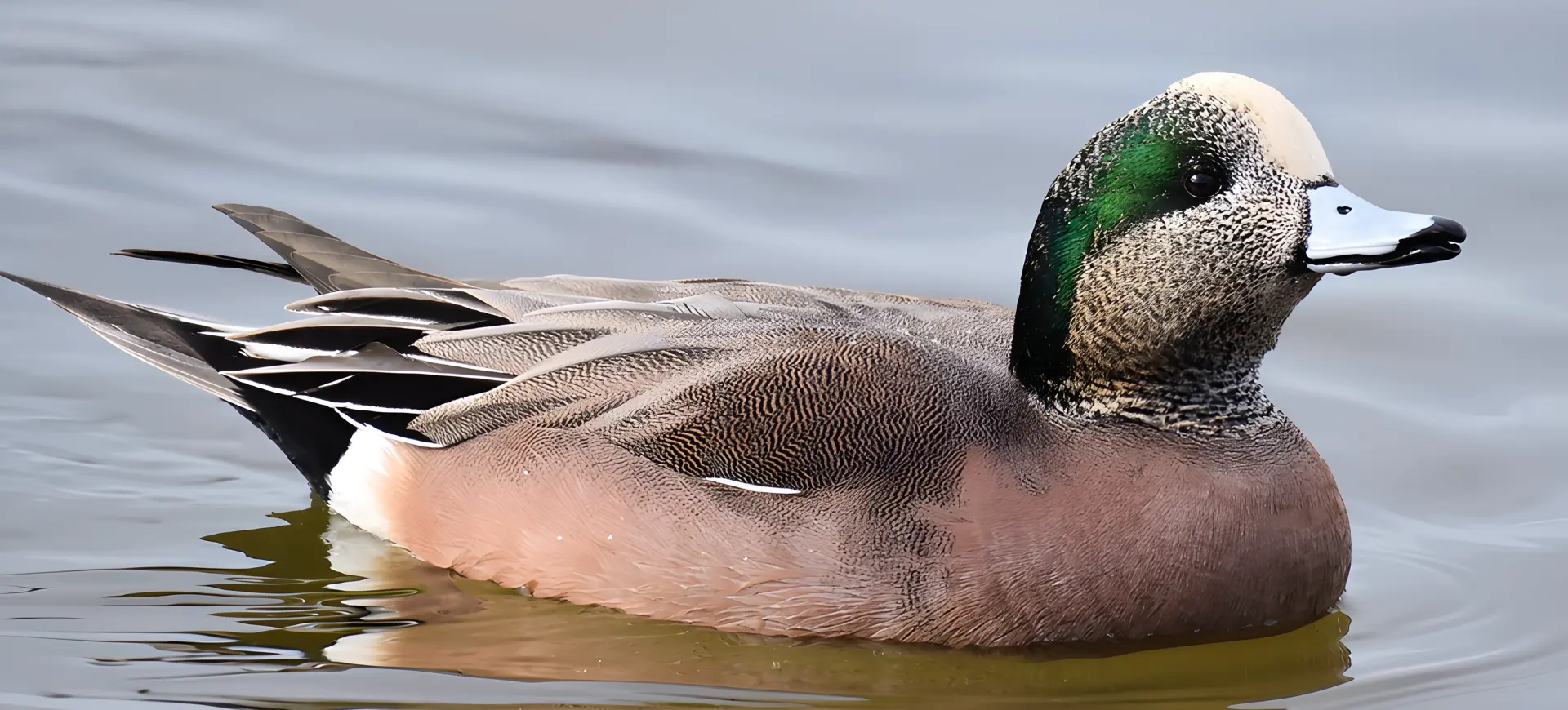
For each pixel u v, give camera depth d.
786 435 10.32
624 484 10.40
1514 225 14.78
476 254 14.68
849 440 10.27
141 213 15.26
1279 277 10.15
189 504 11.95
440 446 11.06
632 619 10.40
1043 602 9.98
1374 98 16.16
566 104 16.81
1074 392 10.55
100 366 13.47
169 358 11.90
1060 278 10.47
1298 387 13.47
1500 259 14.54
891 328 11.38
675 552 10.24
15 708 9.35
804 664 10.09
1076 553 9.97
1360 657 10.32
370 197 15.47
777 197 15.49
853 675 10.02
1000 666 10.05
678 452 10.41
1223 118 10.12
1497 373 13.45
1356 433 12.88
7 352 13.47
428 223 15.10
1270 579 10.27
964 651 10.07
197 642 10.19
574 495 10.48
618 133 16.34
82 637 10.20
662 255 14.72
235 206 12.59
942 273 14.48
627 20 17.92
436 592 10.77
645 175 15.84
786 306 11.69
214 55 17.56
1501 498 12.11
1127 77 16.59
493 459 10.82
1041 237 10.57
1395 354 13.79
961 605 9.96
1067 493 10.09
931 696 9.80
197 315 12.34
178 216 15.25
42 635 10.21
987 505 10.01
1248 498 10.25
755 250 14.77
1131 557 10.02
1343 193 10.09
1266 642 10.44
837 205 15.38
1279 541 10.28
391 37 17.88
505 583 10.80
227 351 11.90
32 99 16.69
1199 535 10.10
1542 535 11.66
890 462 10.18
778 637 10.19
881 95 16.73
